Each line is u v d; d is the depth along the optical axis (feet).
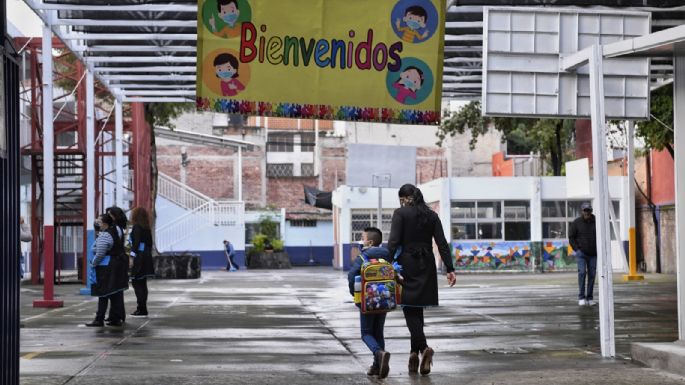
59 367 43.27
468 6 79.56
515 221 166.30
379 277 40.34
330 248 260.21
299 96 63.77
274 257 218.79
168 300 92.94
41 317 73.41
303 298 95.45
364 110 64.18
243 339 55.77
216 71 63.31
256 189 281.33
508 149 246.68
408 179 147.84
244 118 281.95
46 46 87.15
